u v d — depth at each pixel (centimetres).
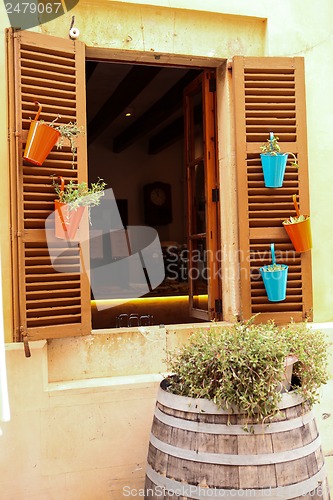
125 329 326
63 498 303
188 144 412
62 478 303
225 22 346
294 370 257
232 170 344
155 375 324
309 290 340
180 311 419
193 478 227
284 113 338
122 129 910
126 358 323
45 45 296
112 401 311
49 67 298
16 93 285
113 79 616
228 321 349
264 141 338
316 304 353
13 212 285
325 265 356
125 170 985
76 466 305
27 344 284
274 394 231
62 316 295
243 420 228
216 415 229
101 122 774
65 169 299
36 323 289
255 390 227
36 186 290
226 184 349
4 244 295
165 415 243
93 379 316
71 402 304
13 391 293
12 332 293
